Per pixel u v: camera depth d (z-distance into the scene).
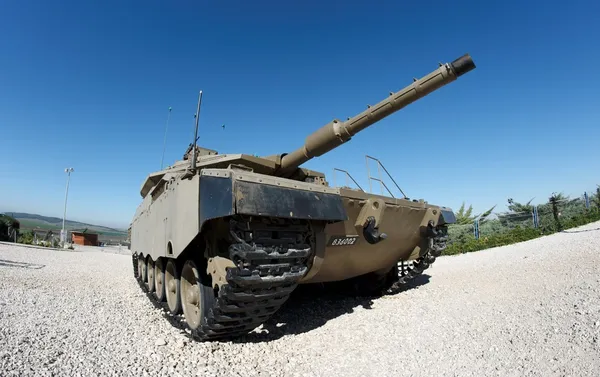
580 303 6.06
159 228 6.83
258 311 4.92
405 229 7.38
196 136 5.09
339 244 6.16
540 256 11.15
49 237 34.88
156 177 8.85
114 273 13.22
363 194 6.03
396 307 7.21
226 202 4.30
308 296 8.66
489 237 17.27
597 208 17.34
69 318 6.03
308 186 5.13
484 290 8.04
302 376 4.20
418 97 5.34
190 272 5.89
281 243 4.80
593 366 4.01
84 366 4.02
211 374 4.11
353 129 5.95
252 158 6.76
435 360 4.54
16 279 9.56
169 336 5.45
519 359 4.38
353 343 5.28
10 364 3.86
